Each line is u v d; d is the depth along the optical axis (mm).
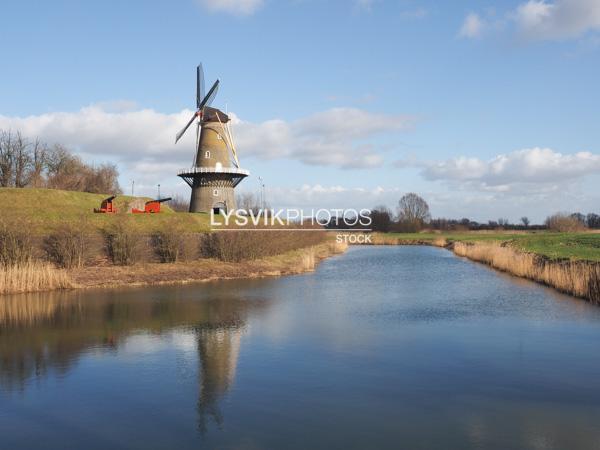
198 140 54188
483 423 9953
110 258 31375
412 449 8852
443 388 11859
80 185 66062
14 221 27703
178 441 9156
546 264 31672
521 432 9539
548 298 24641
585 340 16219
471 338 16562
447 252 64500
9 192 40094
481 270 39594
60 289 26109
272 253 42219
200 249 35844
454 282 31547
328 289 28078
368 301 23953
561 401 11062
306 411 10492
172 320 19109
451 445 9016
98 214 37781
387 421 10016
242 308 21766
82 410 10562
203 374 12812
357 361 13953
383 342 16000
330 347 15406
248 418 10133
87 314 20109
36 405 10828
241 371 13055
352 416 10258
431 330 17688
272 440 9188
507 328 18000
